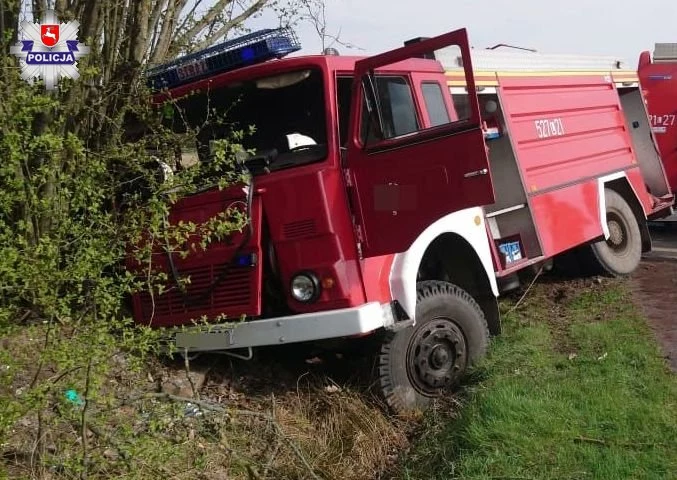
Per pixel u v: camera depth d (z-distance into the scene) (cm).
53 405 356
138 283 379
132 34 567
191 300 502
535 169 726
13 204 329
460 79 622
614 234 866
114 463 353
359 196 487
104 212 418
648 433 412
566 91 819
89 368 323
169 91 529
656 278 819
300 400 525
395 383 520
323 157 488
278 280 498
